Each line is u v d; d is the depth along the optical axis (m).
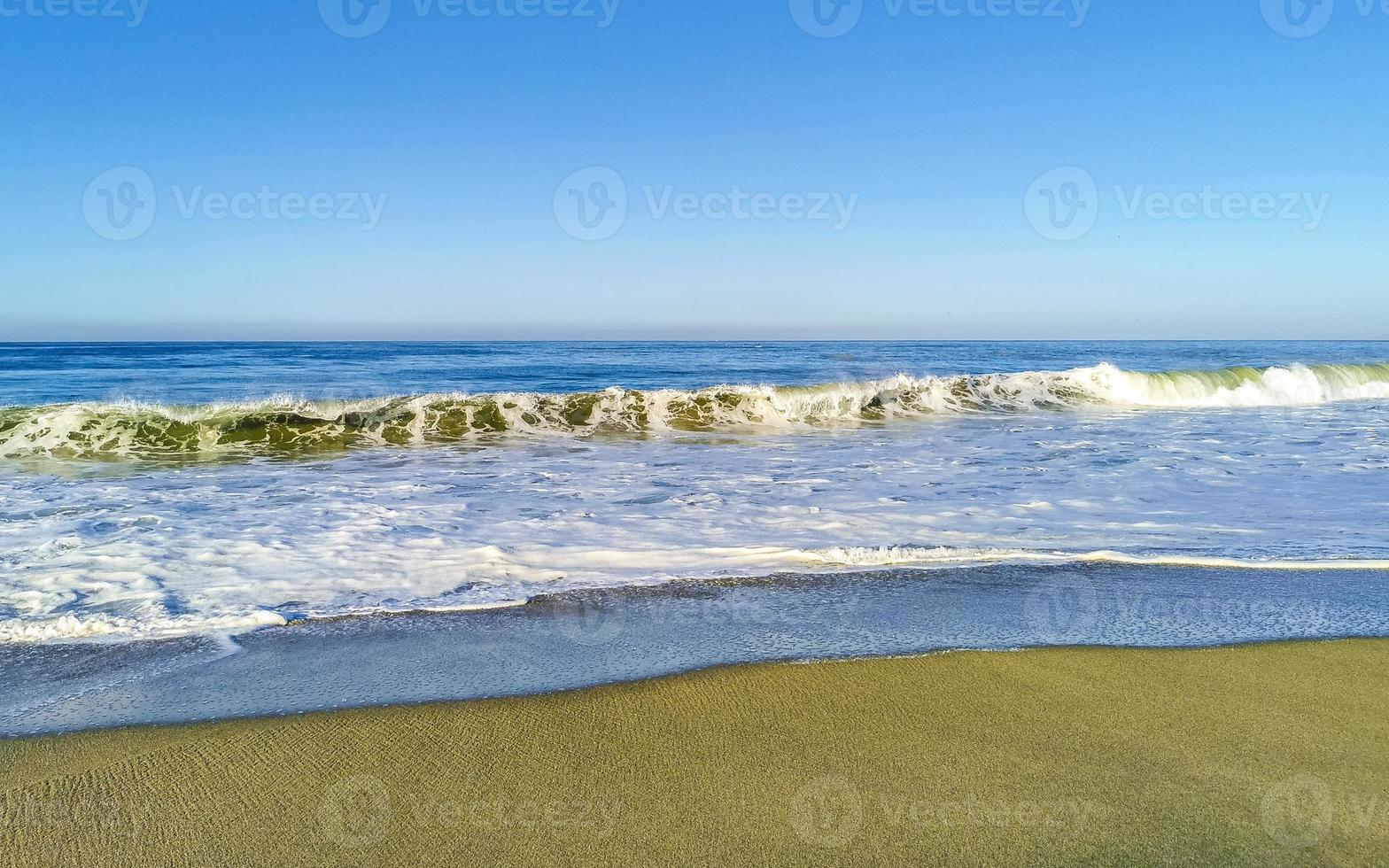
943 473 8.27
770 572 4.86
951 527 5.99
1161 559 5.13
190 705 3.10
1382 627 4.00
